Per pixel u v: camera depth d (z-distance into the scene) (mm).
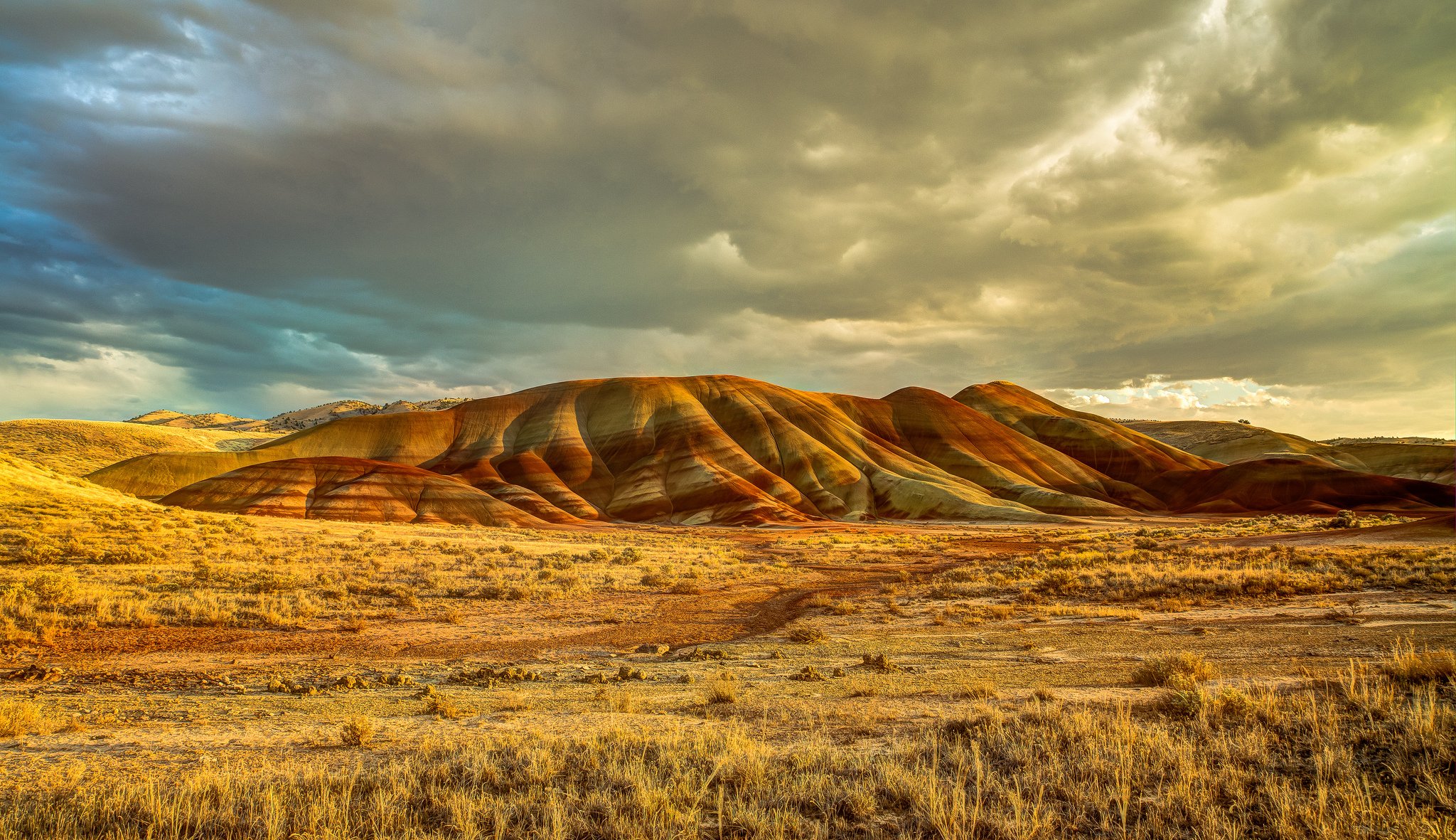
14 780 7758
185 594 25484
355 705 12773
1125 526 108250
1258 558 35594
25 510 39188
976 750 7629
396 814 6418
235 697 13773
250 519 52125
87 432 189625
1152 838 5512
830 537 81688
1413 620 18250
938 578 37531
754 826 5969
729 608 28641
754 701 12023
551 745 8633
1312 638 16344
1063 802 6297
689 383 191250
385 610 25703
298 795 6883
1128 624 20938
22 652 18391
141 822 6285
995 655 16781
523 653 19984
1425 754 6535
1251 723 8164
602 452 161875
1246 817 5723
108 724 11078
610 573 37781
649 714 11289
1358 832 5238
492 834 6062
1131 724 8195
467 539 52844
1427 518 50250
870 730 9461
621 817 6258
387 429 161375
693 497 133750
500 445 161500
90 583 26359
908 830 5934
